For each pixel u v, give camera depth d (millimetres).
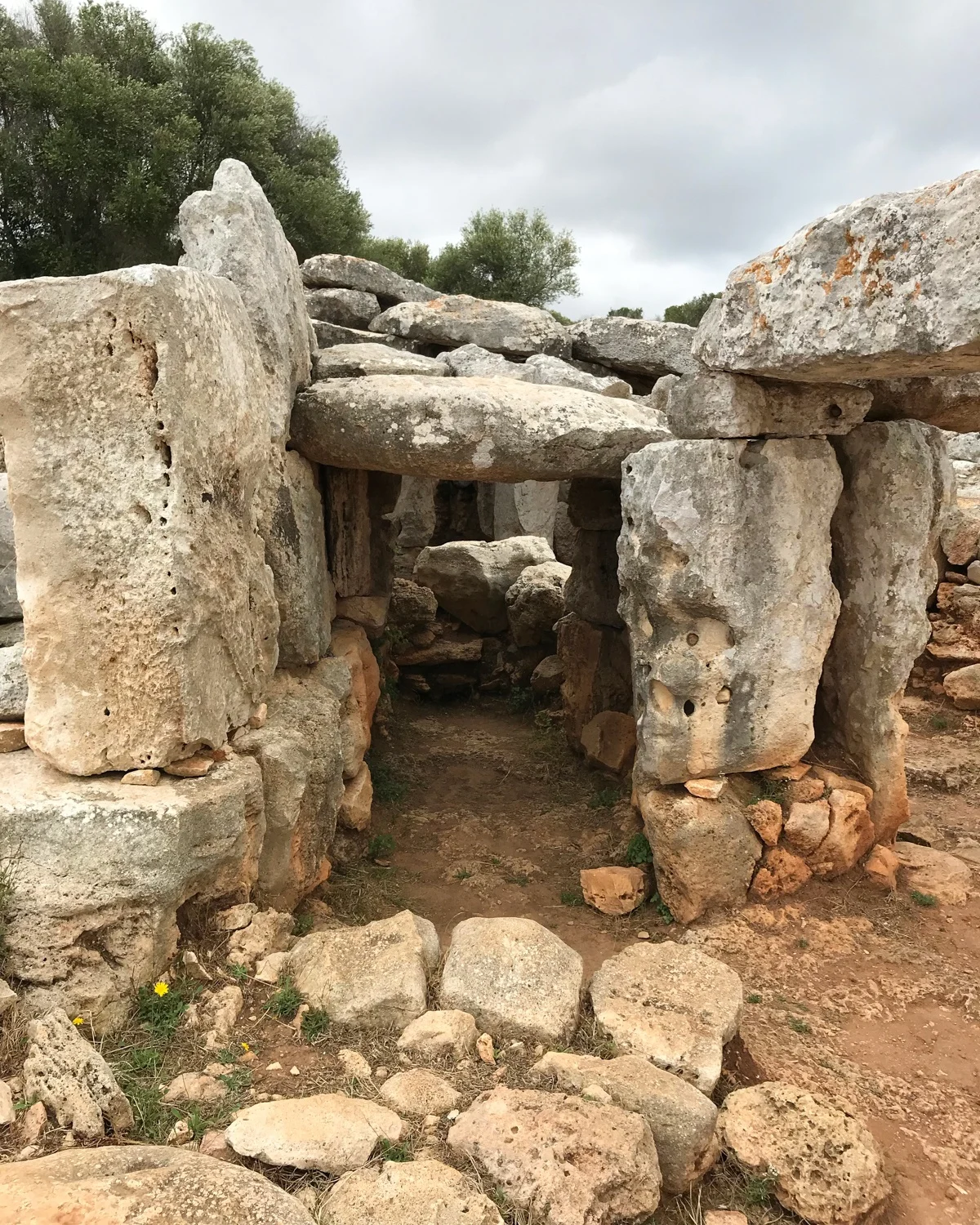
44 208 12180
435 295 8656
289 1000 2768
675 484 3625
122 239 12445
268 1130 2154
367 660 5297
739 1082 2766
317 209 13750
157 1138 2207
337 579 5273
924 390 4164
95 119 11875
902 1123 2770
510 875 4598
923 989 3518
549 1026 2719
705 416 3615
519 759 6355
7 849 2678
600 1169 2107
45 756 2926
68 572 2816
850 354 2727
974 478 9203
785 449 3762
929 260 2453
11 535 4680
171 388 2727
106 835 2688
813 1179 2340
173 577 2803
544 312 8078
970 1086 2975
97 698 2877
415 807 5492
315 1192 2084
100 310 2678
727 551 3705
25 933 2629
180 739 2930
